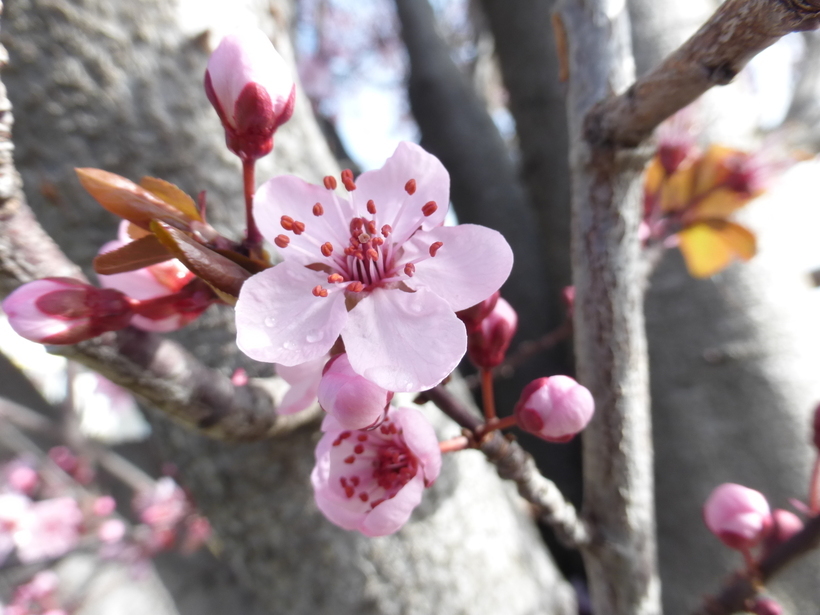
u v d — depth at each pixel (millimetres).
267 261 55
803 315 133
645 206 104
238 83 52
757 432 127
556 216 181
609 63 63
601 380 66
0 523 195
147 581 202
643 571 69
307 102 114
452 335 50
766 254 135
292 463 84
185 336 84
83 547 213
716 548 129
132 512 222
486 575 90
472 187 207
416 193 58
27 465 220
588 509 70
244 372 76
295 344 50
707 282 135
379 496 57
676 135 100
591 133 62
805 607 113
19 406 202
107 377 57
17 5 83
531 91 182
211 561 202
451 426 93
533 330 186
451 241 54
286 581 88
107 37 86
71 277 53
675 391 136
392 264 56
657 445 138
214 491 88
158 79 87
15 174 51
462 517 91
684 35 141
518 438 181
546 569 108
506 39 188
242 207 88
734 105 137
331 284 54
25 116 85
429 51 221
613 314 65
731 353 130
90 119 85
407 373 49
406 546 87
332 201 59
